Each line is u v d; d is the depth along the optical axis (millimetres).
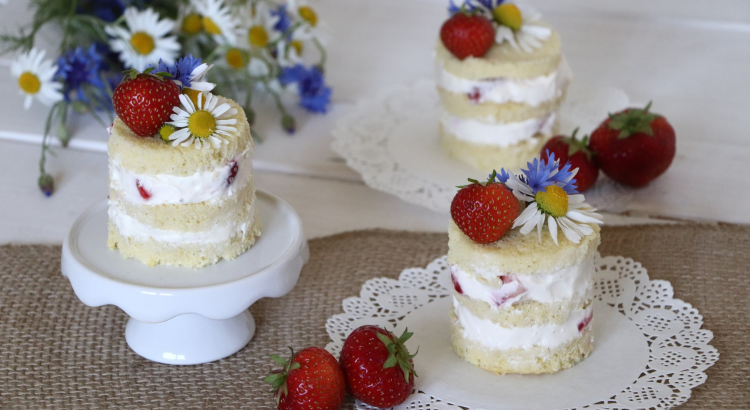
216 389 691
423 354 706
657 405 669
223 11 880
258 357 711
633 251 779
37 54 892
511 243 683
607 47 1035
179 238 683
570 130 900
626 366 694
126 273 682
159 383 694
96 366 703
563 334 692
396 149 884
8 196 833
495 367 695
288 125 914
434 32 1090
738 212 826
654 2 1160
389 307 738
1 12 1026
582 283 689
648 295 743
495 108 847
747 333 718
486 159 862
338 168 879
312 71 928
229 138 678
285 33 914
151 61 859
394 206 840
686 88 970
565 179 696
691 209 829
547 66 847
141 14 858
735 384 685
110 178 690
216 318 675
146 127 670
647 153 824
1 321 726
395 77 992
